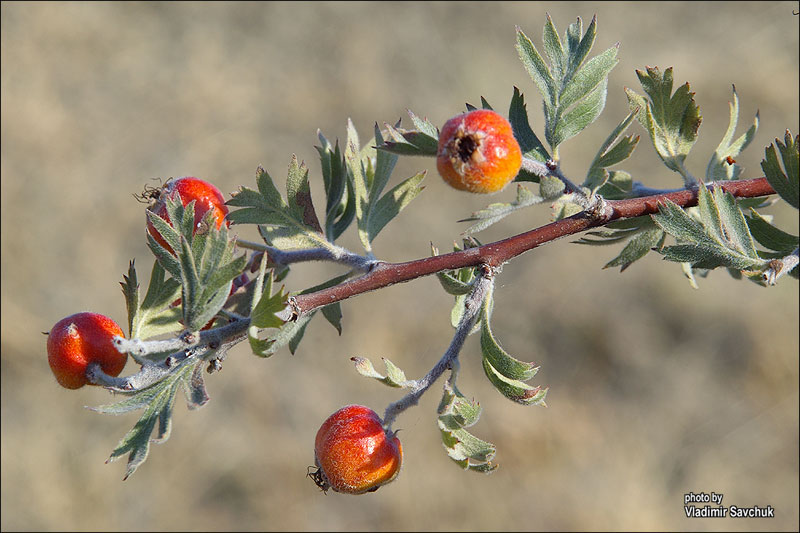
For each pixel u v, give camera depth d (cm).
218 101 1468
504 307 1161
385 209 284
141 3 1722
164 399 236
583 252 1198
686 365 1091
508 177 206
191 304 216
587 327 1130
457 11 1622
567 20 1584
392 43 1556
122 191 1328
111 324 256
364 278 248
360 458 253
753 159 1249
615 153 249
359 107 1456
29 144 1378
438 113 1434
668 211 240
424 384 246
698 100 1337
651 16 1538
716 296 1121
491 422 1048
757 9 1502
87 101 1472
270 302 211
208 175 1367
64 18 1620
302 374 1112
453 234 1230
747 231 236
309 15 1656
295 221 276
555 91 259
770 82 1338
